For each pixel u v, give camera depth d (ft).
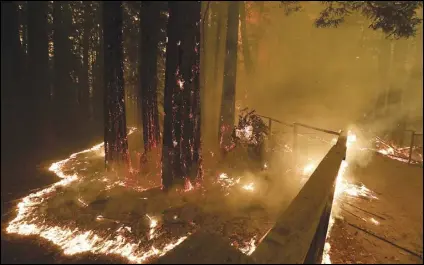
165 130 22.20
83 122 51.93
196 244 9.91
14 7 48.78
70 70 56.59
